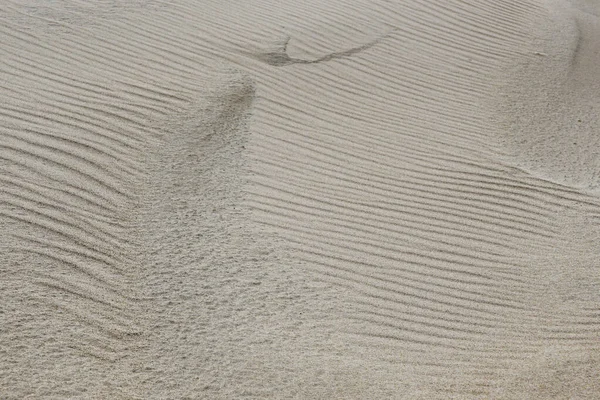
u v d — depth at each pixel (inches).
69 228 246.1
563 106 426.9
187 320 212.8
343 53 434.6
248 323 216.2
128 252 241.0
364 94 398.9
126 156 297.0
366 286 248.4
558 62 478.9
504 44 487.8
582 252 297.0
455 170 342.3
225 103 357.7
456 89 424.5
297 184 305.6
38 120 309.6
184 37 413.1
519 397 196.5
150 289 224.8
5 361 180.2
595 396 202.2
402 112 389.7
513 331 239.5
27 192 260.1
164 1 451.5
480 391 197.2
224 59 399.5
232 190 290.4
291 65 408.8
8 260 223.5
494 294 259.3
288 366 197.0
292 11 471.8
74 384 176.6
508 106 417.4
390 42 458.6
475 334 233.3
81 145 297.0
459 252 281.1
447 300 249.8
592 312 258.1
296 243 264.7
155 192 278.2
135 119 327.0
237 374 190.4
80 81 351.3
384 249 273.0
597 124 412.2
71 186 269.4
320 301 234.5
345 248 268.2
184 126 330.0
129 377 183.8
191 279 233.1
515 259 283.9
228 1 469.4
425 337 226.4
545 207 324.8
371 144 351.9
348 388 189.3
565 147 383.9
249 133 337.7
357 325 226.1
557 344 236.1
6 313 199.6
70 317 204.4
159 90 357.1
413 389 193.3
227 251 251.1
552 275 277.6
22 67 353.7
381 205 303.3
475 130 384.8
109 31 405.1
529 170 354.3
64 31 395.5
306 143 340.8
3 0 418.0
